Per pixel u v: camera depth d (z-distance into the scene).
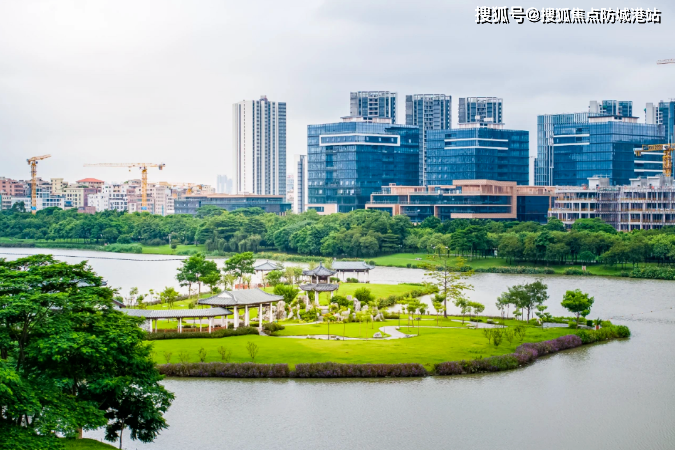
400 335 187.25
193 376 151.25
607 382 150.50
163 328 192.88
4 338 95.69
